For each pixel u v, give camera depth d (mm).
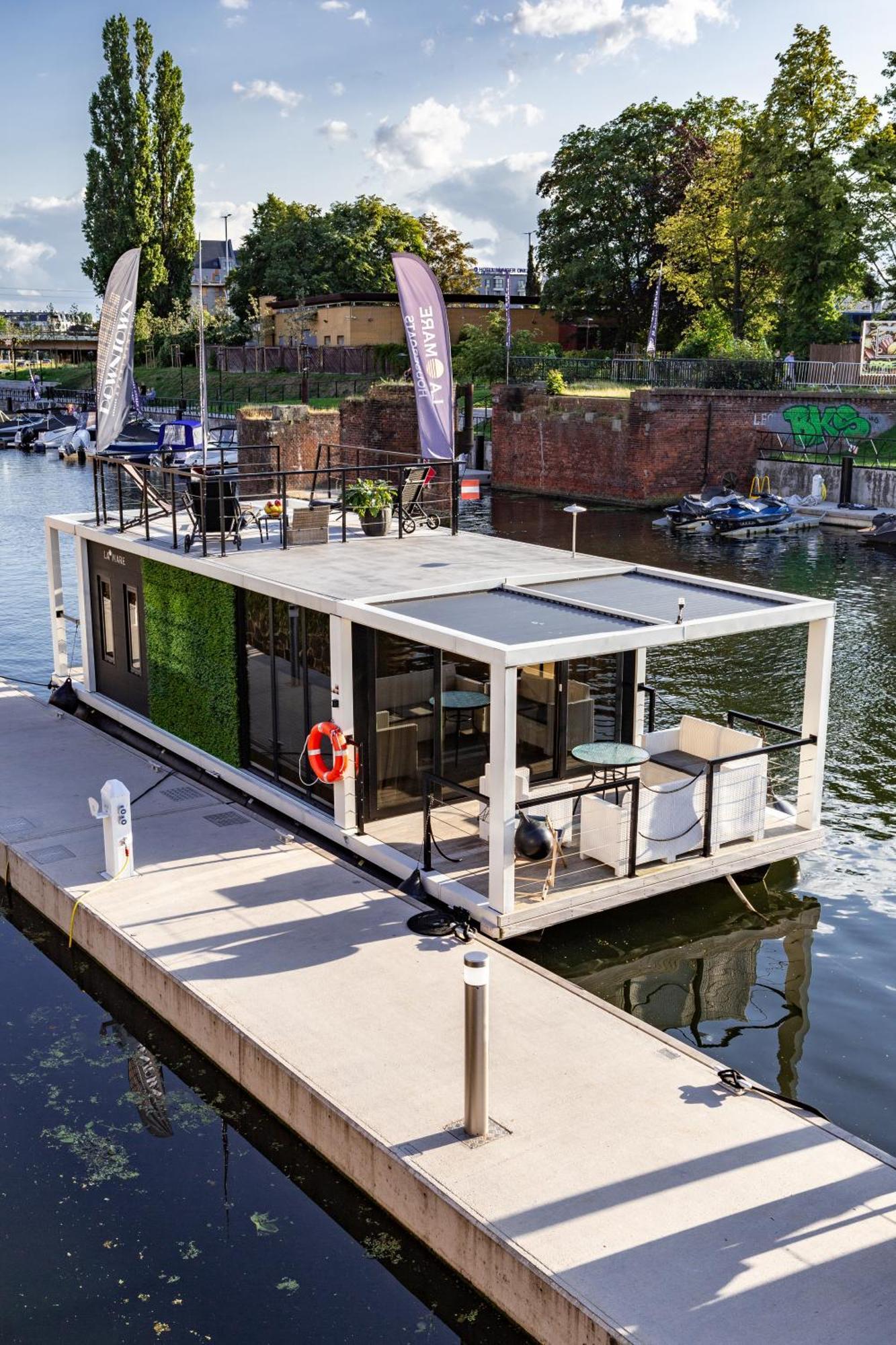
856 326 53031
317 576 12562
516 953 10094
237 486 15445
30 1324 6504
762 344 49750
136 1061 9000
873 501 37594
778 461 40469
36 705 16594
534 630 10273
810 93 44281
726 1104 7512
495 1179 6727
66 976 10242
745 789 11141
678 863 10781
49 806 12680
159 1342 6379
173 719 14797
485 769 12570
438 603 11594
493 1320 6324
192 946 9492
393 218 80938
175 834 11852
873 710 17562
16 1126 8227
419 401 16719
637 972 10008
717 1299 5832
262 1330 6426
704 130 59750
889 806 13883
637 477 40625
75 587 27531
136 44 83125
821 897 11508
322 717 11992
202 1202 7430
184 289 88375
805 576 28125
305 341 74750
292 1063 7852
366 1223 7129
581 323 64188
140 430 51531
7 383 104875
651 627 10023
